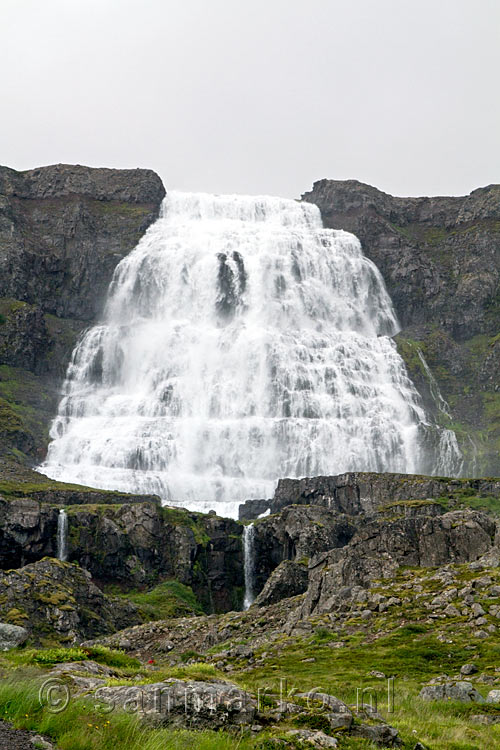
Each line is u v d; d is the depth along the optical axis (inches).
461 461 6013.8
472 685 1734.7
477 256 7815.0
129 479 5315.0
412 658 2062.0
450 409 6756.9
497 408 6624.0
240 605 4188.0
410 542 2886.3
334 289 7568.9
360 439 6033.5
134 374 6712.6
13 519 3976.4
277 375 6402.6
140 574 4072.3
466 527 2876.5
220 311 7194.9
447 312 7583.7
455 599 2420.0
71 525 4101.9
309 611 2738.7
